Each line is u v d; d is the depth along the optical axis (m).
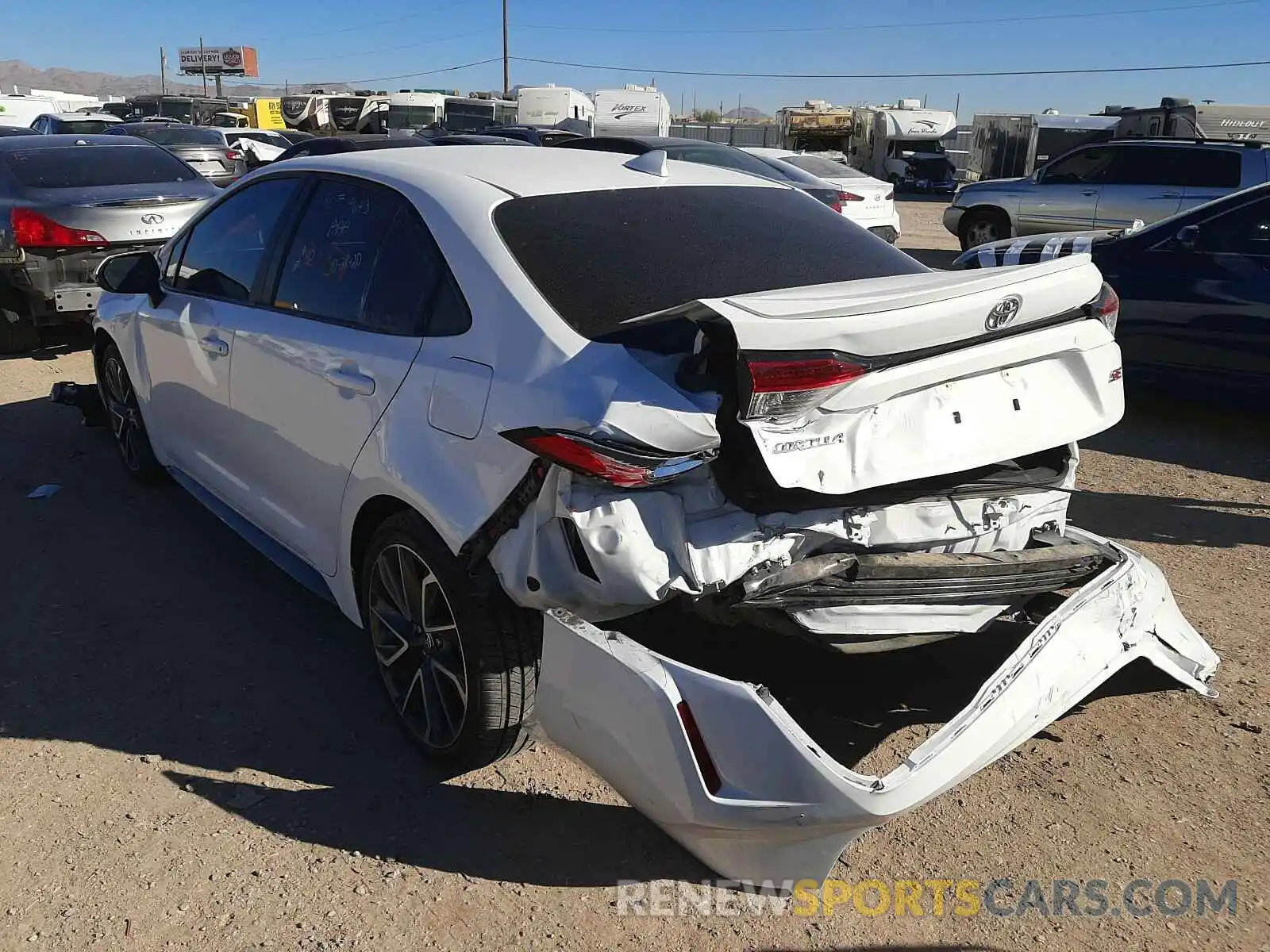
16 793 2.88
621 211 3.07
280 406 3.43
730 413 2.30
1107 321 2.78
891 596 2.56
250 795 2.87
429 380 2.76
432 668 2.93
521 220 2.91
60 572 4.26
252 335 3.58
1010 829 2.74
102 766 3.00
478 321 2.71
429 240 2.96
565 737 2.51
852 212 12.72
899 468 2.38
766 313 2.22
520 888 2.53
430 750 2.96
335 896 2.50
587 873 2.59
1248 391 6.26
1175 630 3.02
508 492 2.47
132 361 4.73
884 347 2.30
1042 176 13.48
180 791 2.89
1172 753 3.06
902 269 3.21
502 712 2.70
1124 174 12.67
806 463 2.27
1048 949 2.36
